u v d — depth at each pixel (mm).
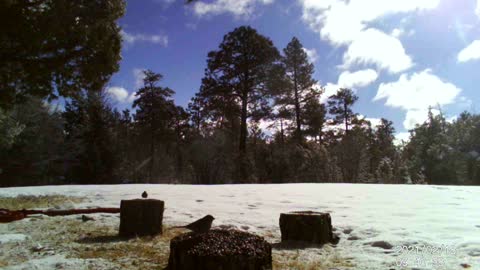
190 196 10945
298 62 45938
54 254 4395
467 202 8906
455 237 4797
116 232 5719
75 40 9711
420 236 4898
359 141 45062
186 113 56156
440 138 41969
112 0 9844
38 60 9789
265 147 37500
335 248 4656
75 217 7109
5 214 6691
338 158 43312
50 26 8945
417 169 42656
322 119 47594
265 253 3328
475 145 40062
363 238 5043
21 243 4941
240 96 41094
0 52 9414
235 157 34156
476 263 3670
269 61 40656
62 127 37906
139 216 5469
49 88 10719
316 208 7941
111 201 9758
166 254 4363
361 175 42906
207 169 33969
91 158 36125
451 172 39188
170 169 42281
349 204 8625
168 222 6488
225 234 3697
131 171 40906
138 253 4418
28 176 35156
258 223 6266
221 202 9250
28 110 33250
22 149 34094
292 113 46156
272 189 13797
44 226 6207
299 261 4031
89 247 4742
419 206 8133
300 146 36438
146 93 54531
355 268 3721
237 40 40031
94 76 10633
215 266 3188
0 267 3855
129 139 47781
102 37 10125
